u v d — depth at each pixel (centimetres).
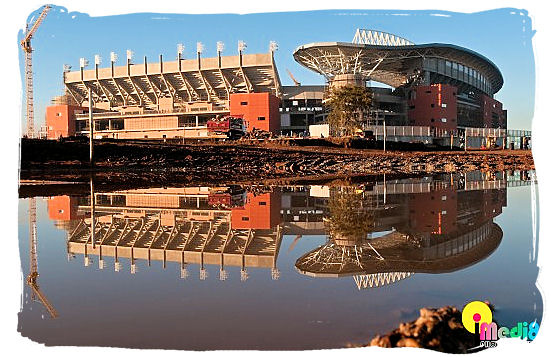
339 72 9238
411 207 2027
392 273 927
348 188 2956
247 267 995
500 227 1480
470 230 1433
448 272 923
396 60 9756
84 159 4397
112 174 3988
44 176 3700
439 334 630
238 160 5028
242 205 2195
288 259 1071
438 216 1745
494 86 11262
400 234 1390
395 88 10288
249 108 8581
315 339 616
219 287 848
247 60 9400
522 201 2175
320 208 2042
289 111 9906
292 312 711
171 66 9906
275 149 5788
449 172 4488
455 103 9594
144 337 645
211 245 1270
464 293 781
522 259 1022
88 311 738
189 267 1010
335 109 7638
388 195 2522
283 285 853
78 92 10656
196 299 785
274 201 2327
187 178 3828
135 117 9600
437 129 9194
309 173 4422
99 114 9638
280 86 9856
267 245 1255
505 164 5112
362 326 653
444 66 9950
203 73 9825
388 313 700
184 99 10481
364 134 7450
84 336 649
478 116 10725
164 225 1653
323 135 7819
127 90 10581
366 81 8950
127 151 4766
